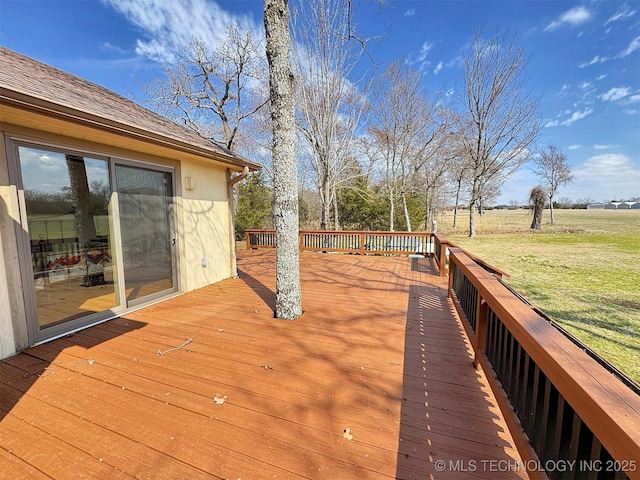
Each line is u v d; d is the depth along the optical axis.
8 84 2.19
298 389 2.14
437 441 1.65
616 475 0.77
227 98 12.78
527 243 12.71
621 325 4.07
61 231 3.14
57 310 3.12
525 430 1.37
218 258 5.61
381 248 9.13
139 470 1.46
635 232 15.52
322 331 3.20
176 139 3.70
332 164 12.59
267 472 1.45
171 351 2.73
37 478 1.43
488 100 14.32
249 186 15.16
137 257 3.99
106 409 1.92
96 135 3.12
